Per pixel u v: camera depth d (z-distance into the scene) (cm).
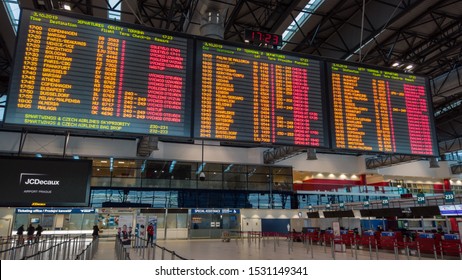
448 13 1627
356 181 3584
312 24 1780
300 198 3325
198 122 680
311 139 747
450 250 1477
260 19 1738
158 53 692
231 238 2978
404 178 3697
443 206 1727
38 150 2614
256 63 757
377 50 1889
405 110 839
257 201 3167
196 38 727
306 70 792
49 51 624
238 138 697
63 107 605
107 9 1320
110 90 640
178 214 2942
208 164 3125
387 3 1503
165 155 2962
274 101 745
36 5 1198
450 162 3819
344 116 786
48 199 928
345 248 1938
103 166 2836
